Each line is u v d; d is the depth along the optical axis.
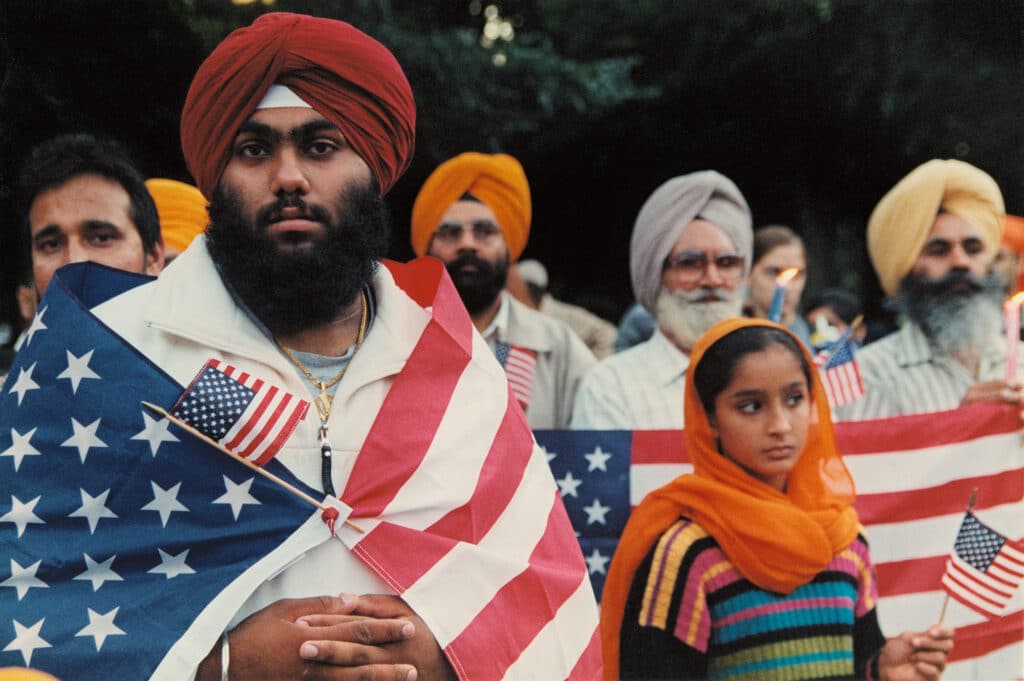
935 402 5.05
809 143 7.79
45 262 3.95
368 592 3.00
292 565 2.98
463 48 7.31
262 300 3.08
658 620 3.97
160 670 2.85
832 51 7.68
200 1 6.49
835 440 4.43
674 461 4.52
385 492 3.04
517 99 7.50
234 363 3.06
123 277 3.21
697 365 4.16
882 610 4.55
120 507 2.96
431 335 3.21
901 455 4.64
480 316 5.12
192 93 3.11
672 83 7.88
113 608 2.90
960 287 5.13
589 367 5.12
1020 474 4.66
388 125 3.19
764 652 3.91
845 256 7.75
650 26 7.93
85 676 2.85
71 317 3.05
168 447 2.97
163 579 2.94
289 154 3.08
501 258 5.11
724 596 3.94
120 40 6.01
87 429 2.98
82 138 4.08
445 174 5.11
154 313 3.07
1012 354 4.76
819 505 4.10
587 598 3.27
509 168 5.17
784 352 4.11
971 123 7.63
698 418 4.15
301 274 3.04
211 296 3.11
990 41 7.54
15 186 4.65
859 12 7.59
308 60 3.08
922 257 5.16
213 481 2.97
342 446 3.06
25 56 5.81
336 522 2.99
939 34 7.54
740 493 4.01
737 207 4.94
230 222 3.07
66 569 2.93
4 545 2.94
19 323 5.41
